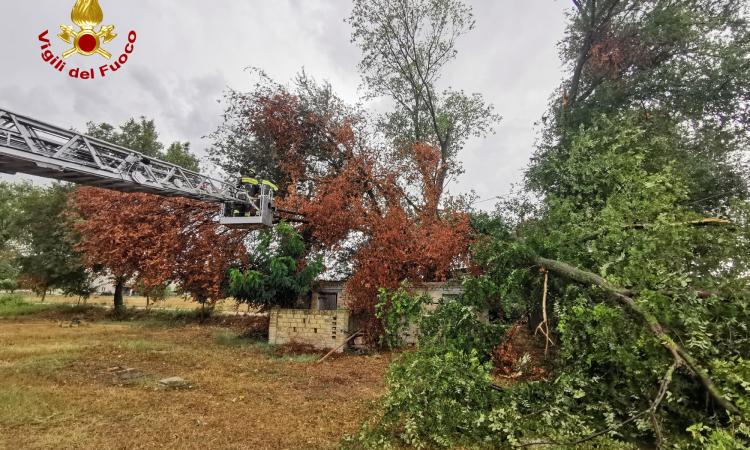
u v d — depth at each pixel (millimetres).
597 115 9508
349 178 11516
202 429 4457
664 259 4809
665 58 10062
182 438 4195
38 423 4516
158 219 10828
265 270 10742
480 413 4113
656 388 3953
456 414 4152
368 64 16094
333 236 11039
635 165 6379
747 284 4320
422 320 6133
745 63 8914
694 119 9344
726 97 9188
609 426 3971
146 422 4633
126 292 36781
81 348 9305
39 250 19125
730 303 4273
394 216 10445
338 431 4496
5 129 4859
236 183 9328
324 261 11688
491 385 4586
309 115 12578
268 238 10688
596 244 5898
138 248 10805
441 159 13789
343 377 7105
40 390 5719
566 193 8273
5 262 21672
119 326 15180
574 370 4613
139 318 18438
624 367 4262
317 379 6945
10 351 8828
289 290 10680
